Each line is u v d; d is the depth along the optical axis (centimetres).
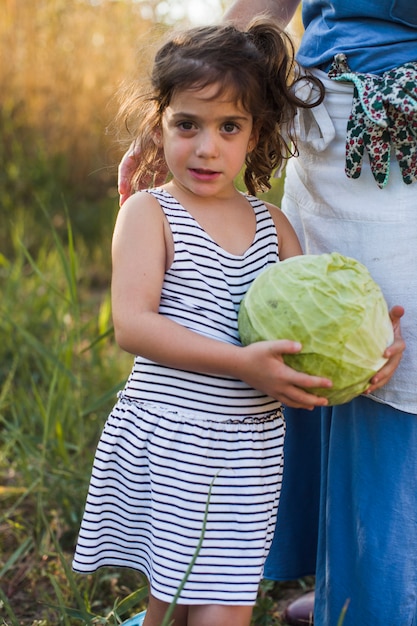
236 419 177
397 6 183
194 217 185
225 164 181
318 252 201
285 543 235
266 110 190
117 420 185
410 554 196
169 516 176
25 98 712
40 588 256
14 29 708
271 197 474
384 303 176
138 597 207
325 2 195
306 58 200
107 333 273
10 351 408
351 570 205
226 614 177
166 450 176
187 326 179
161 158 208
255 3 224
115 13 692
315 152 197
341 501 207
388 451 196
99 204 682
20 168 677
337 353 165
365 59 186
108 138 685
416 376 189
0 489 296
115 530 189
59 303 441
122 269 179
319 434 230
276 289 169
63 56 710
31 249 620
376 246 189
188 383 177
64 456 293
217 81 175
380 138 183
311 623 237
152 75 189
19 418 348
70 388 338
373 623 197
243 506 177
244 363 168
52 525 286
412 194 185
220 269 182
